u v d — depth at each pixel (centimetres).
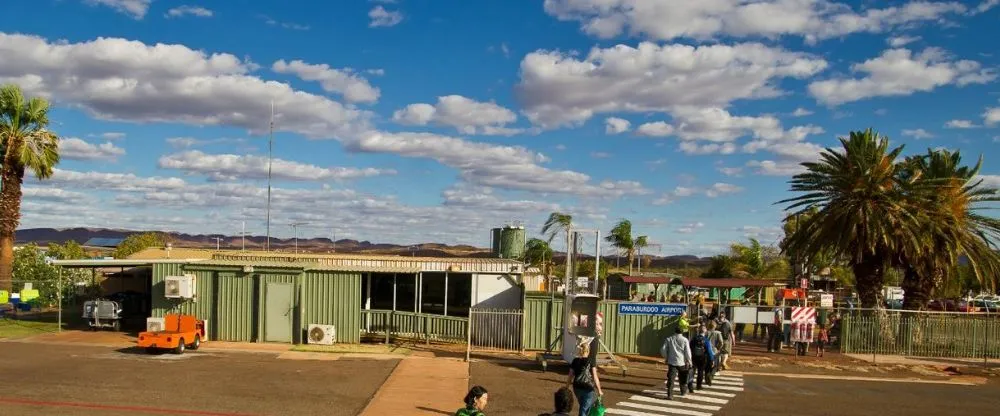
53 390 1435
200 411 1298
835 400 1631
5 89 3141
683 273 6569
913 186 2644
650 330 2281
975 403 1656
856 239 2645
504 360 2050
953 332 2483
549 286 4081
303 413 1313
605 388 1673
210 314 2316
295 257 3033
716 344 1858
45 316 2938
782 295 3042
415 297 2745
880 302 2759
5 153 3141
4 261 3167
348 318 2322
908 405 1606
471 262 2941
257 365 1830
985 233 2772
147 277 2975
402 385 1612
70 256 5291
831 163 2745
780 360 2245
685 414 1424
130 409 1293
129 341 2205
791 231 4828
